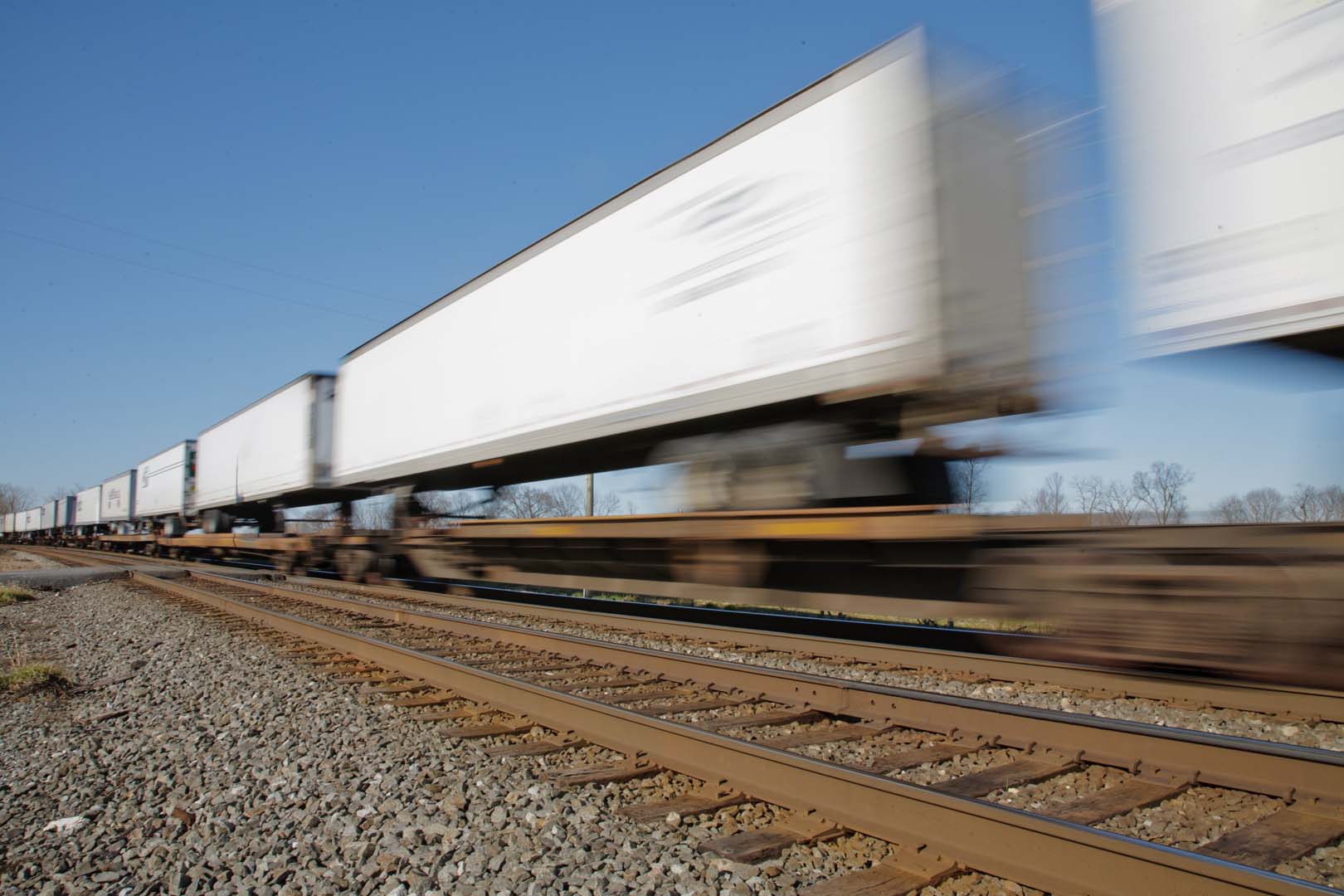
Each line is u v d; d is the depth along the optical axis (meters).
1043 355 6.33
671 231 8.27
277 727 5.57
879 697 5.09
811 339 6.72
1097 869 2.72
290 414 19.25
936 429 6.64
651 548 9.40
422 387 13.23
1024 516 5.75
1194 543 4.73
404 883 3.21
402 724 5.50
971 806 3.06
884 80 6.31
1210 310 3.80
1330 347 3.72
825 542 7.29
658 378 8.31
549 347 10.05
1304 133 3.49
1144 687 5.56
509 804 3.98
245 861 3.47
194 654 8.82
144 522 38.03
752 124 7.45
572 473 12.48
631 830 3.59
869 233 6.33
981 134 6.34
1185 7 3.91
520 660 7.52
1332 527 4.21
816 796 3.60
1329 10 3.42
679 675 6.43
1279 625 4.46
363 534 16.64
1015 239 6.45
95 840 3.80
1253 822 3.41
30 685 7.21
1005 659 6.38
